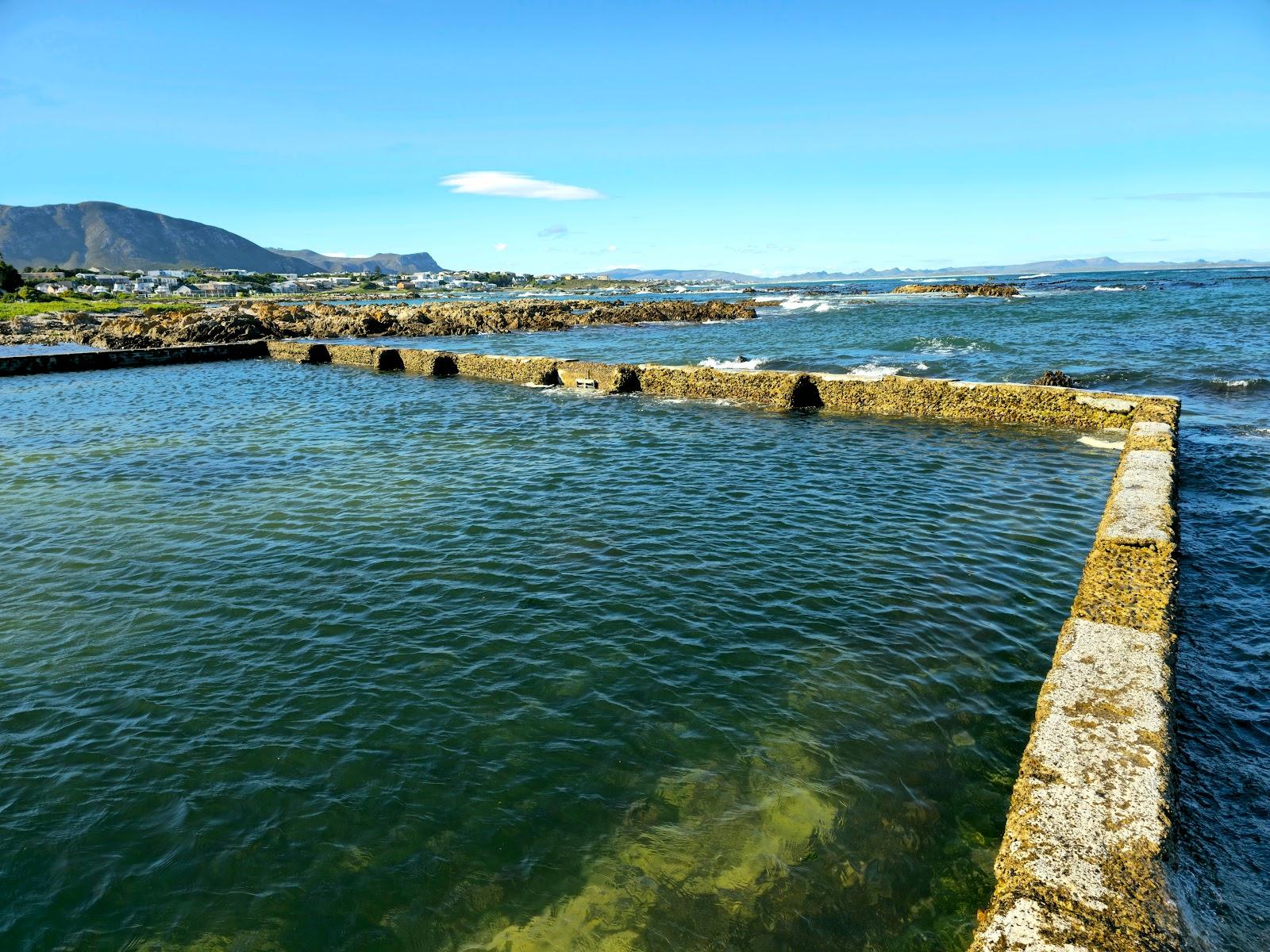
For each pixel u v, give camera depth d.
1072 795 4.31
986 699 6.98
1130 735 4.82
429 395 28.80
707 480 14.81
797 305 92.88
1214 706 6.62
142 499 14.72
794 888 4.91
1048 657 7.69
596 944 4.54
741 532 11.63
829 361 33.91
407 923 4.79
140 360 43.16
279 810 5.81
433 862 5.27
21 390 33.34
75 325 66.88
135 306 92.44
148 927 4.80
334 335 61.84
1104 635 6.19
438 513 13.20
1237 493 12.90
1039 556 10.28
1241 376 24.52
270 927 4.78
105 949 4.64
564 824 5.57
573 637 8.41
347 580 10.27
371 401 27.56
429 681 7.59
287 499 14.48
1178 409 16.81
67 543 12.13
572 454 17.67
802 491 13.82
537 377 30.53
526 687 7.42
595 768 6.19
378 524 12.68
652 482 14.79
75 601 9.83
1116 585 7.24
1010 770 6.01
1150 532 8.45
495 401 26.67
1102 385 24.31
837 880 4.96
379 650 8.26
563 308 83.06
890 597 9.13
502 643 8.34
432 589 9.88
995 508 12.42
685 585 9.71
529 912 4.82
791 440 18.45
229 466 17.47
